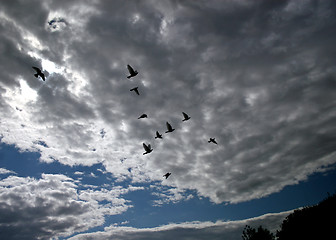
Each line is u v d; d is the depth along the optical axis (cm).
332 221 4231
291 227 4847
